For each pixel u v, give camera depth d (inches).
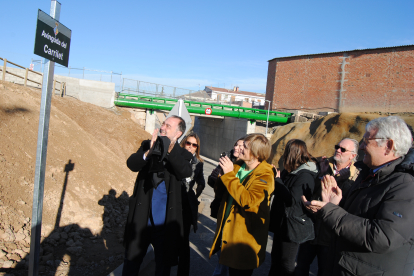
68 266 130.8
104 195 209.6
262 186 95.3
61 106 494.3
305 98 1160.8
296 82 1190.3
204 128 1413.6
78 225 166.9
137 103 889.5
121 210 207.3
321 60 1121.4
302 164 123.5
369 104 999.6
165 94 993.5
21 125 216.7
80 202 182.7
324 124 818.2
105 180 228.4
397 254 61.4
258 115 1039.0
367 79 1007.6
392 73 954.1
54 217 160.6
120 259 145.6
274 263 123.2
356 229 62.9
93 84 853.8
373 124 71.2
